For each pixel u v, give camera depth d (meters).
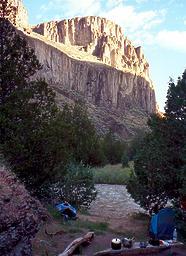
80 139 49.53
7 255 8.43
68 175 22.08
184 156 17.14
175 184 18.25
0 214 8.76
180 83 18.39
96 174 44.38
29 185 16.38
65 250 12.73
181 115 18.20
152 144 18.81
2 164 13.91
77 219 18.88
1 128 15.40
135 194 20.50
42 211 10.52
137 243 14.51
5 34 16.53
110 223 19.59
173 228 16.72
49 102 16.92
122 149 68.81
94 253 13.12
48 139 16.16
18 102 15.90
